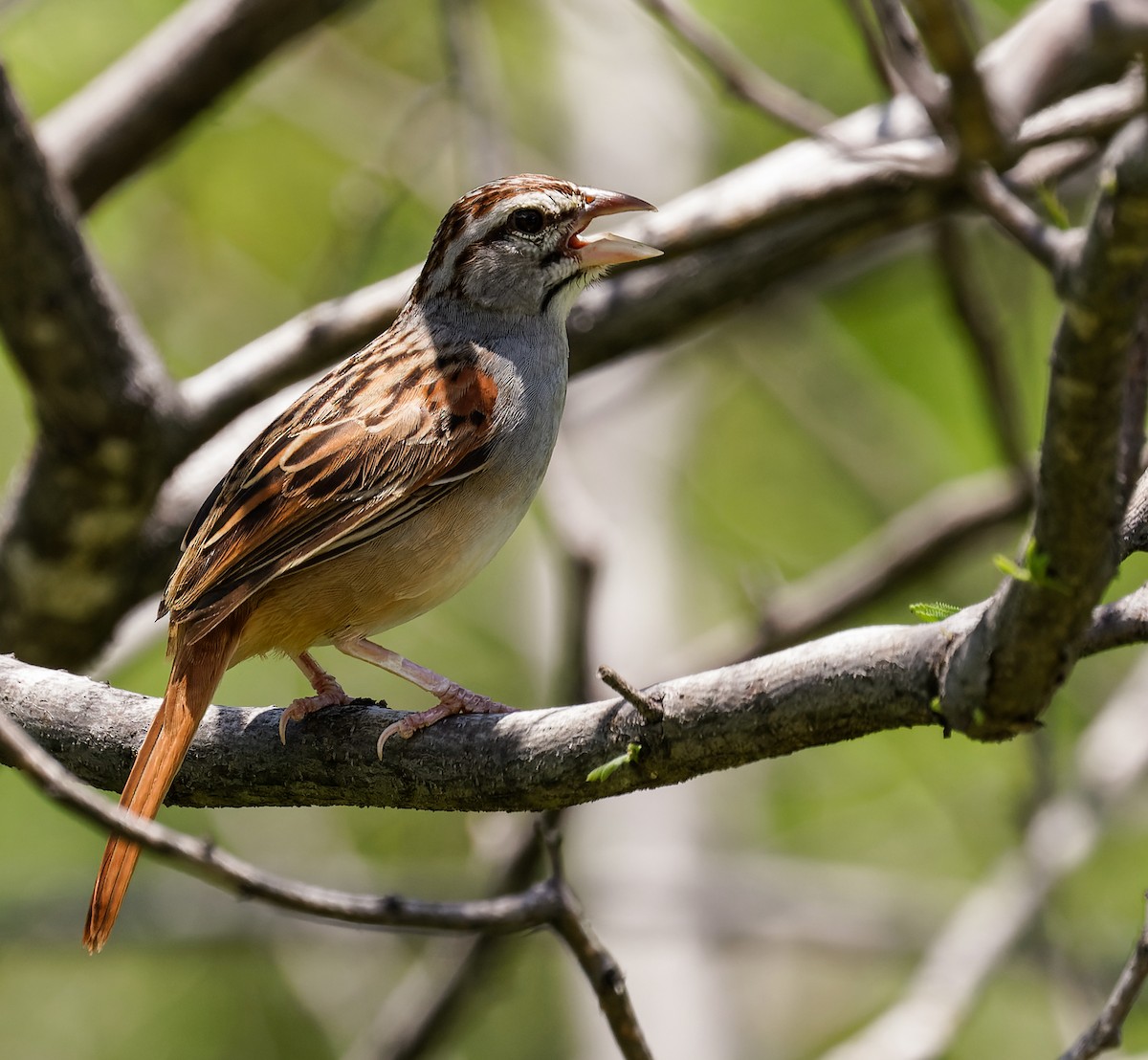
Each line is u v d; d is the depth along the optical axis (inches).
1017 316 554.3
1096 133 312.5
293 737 260.1
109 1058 550.9
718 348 613.9
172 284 592.4
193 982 569.0
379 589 303.0
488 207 331.6
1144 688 492.1
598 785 230.5
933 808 584.1
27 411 528.4
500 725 243.4
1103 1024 225.3
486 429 311.1
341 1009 550.3
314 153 605.3
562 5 588.1
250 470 301.6
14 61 521.7
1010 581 182.4
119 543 396.8
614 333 403.5
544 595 608.4
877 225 398.9
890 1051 409.4
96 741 273.9
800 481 644.1
